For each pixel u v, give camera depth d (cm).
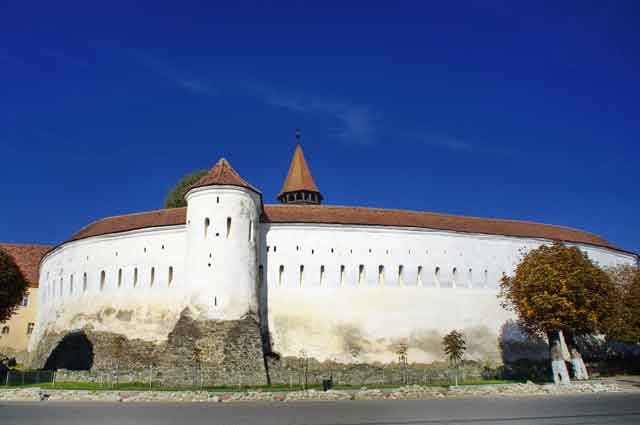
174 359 4922
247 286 5341
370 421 2750
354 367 5634
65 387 4450
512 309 6494
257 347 5128
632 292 6078
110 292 6006
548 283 5159
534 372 5978
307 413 3077
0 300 5250
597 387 4612
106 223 6575
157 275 5812
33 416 2959
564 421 2758
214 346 4966
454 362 5916
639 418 2867
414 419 2825
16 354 7212
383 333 5888
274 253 5894
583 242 7194
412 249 6234
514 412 3112
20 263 8200
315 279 5888
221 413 3084
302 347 5656
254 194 5719
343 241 6044
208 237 5353
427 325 6062
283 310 5747
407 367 5784
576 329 5256
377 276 6038
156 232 5953
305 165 8681
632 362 6681
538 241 6919
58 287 6612
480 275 6469
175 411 3189
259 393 3966
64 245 6644
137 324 5734
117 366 5469
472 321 6272
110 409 3297
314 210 6319
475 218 7081
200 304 5156
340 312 5834
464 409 3262
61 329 6297
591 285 5369
